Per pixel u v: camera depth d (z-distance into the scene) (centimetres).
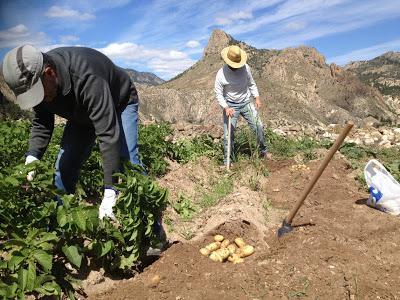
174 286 365
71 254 339
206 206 584
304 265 387
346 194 600
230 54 700
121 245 383
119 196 366
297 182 661
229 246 421
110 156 340
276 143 887
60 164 390
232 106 743
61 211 337
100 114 328
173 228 504
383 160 825
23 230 344
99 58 338
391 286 363
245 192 574
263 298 346
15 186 346
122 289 367
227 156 731
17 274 322
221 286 362
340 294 349
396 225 477
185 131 1038
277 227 488
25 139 596
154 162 709
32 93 295
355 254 403
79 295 356
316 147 887
